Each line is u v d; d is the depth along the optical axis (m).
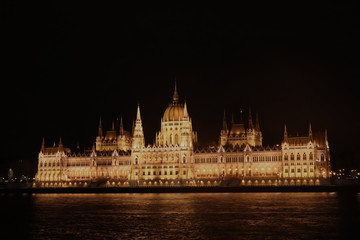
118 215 196.12
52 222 180.12
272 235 147.25
